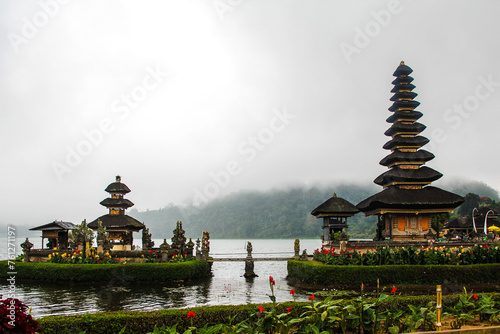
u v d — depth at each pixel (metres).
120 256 42.09
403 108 49.66
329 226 46.22
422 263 34.66
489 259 35.28
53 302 27.83
